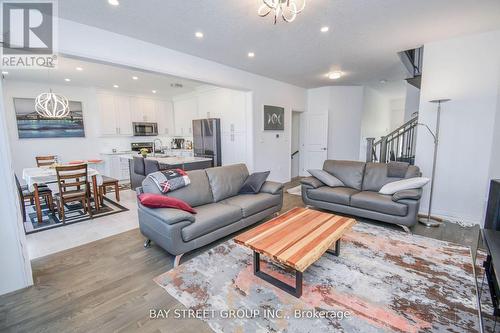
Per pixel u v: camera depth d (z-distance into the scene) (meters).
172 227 2.32
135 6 2.44
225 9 2.51
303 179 4.14
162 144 7.89
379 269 2.30
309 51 3.80
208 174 3.40
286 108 6.18
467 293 1.94
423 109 3.74
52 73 4.72
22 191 3.90
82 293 2.03
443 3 2.44
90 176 4.12
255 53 3.86
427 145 3.76
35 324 1.70
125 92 6.77
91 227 3.43
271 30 3.02
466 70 3.37
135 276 2.26
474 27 3.04
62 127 5.95
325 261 2.46
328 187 3.98
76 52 2.77
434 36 3.31
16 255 2.05
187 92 7.01
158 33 3.08
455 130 3.53
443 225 3.38
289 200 4.78
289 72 5.06
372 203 3.30
